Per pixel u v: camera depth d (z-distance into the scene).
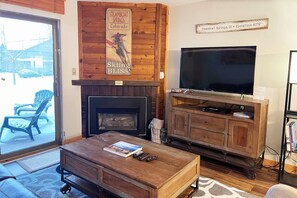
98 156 2.11
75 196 2.35
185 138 3.34
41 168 2.94
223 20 3.39
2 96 3.15
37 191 2.42
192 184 2.31
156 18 3.80
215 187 2.57
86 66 3.90
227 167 3.08
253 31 3.13
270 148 3.10
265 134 3.01
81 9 3.77
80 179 2.36
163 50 4.01
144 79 3.95
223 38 3.42
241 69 3.04
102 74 3.92
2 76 3.11
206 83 3.38
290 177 2.78
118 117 4.11
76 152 2.19
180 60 3.74
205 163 3.20
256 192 2.49
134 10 3.80
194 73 3.50
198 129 3.19
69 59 3.71
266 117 2.97
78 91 3.90
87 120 4.00
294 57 2.48
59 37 3.56
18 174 2.77
